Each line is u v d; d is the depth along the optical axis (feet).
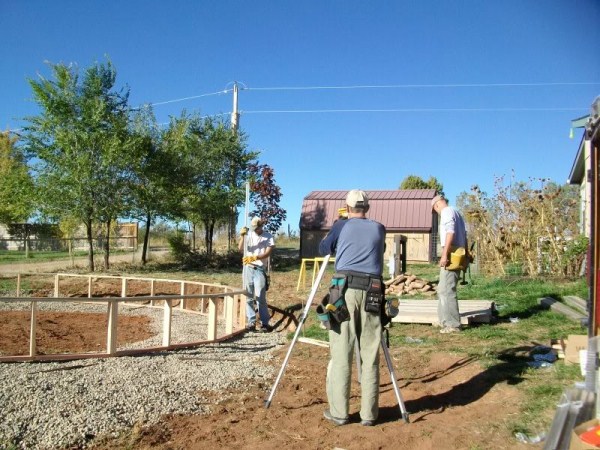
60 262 83.87
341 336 16.26
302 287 49.62
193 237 89.51
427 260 82.58
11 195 74.38
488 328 27.43
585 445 10.38
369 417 16.15
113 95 72.28
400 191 91.81
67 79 69.05
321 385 20.84
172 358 24.68
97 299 24.09
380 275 16.53
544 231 44.88
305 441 15.31
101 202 70.23
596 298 16.56
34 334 23.32
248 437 15.78
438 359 22.81
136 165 71.20
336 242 17.13
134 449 15.02
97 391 18.98
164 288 56.39
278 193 82.79
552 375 19.17
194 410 18.24
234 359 24.98
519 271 45.91
